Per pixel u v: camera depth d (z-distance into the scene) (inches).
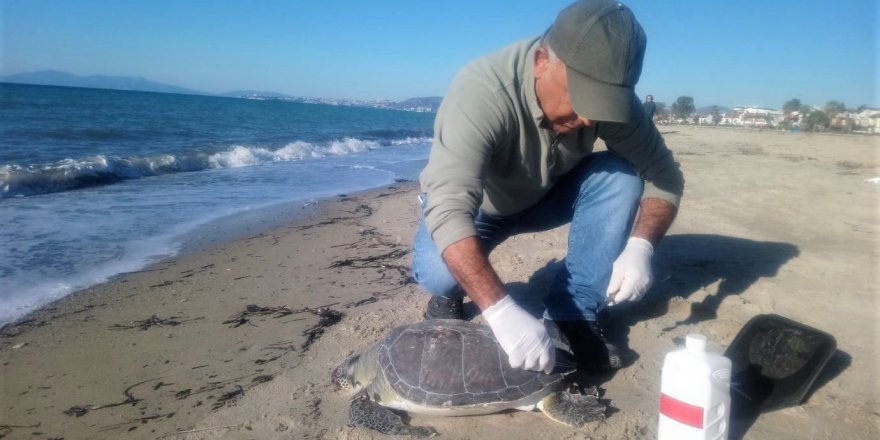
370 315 138.3
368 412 94.3
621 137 102.0
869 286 148.5
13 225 227.1
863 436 84.6
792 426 87.4
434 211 84.7
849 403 93.5
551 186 110.7
